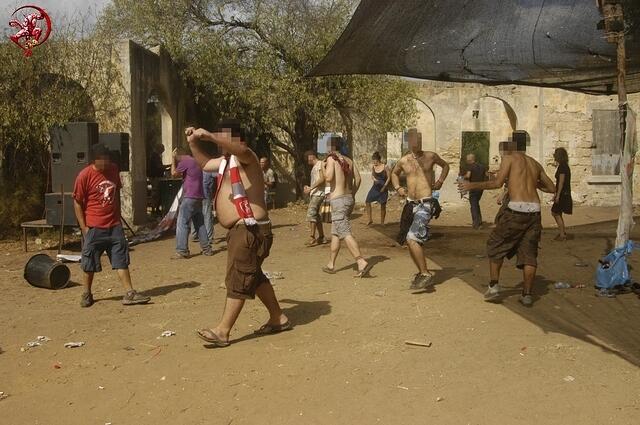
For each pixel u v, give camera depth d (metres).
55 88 14.02
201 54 18.03
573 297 7.42
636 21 7.26
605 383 4.77
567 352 5.46
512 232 6.98
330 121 19.53
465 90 20.84
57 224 11.00
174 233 13.65
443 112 20.89
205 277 8.88
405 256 10.38
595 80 10.79
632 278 8.29
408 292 7.68
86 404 4.61
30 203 13.19
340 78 18.14
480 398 4.55
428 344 5.66
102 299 7.64
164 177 16.84
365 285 8.10
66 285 8.34
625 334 5.98
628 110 6.79
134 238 12.61
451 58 9.38
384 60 9.62
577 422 4.17
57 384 4.96
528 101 20.89
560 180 12.11
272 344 5.78
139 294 7.42
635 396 4.54
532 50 8.95
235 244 5.66
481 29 8.38
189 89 19.14
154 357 5.50
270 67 18.17
